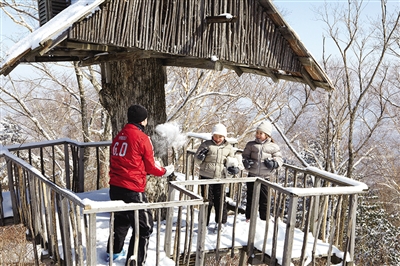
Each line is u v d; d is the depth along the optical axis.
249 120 16.14
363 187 4.24
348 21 12.49
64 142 6.18
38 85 12.37
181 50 4.45
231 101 14.53
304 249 4.10
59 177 12.99
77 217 3.29
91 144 6.14
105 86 5.21
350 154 13.26
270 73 6.12
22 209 4.78
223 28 4.73
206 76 13.00
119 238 3.81
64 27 3.53
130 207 3.26
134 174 3.63
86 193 6.01
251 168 5.11
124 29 4.00
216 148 4.83
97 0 3.71
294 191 3.91
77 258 3.46
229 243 4.69
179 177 7.90
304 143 17.02
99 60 4.77
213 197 5.12
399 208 17.31
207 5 4.61
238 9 4.83
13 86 11.33
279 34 5.22
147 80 5.13
